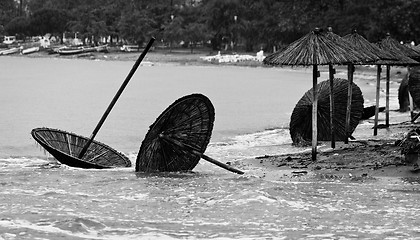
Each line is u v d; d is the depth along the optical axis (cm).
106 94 11438
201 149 4031
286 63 4088
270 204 2947
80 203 2983
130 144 5769
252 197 3067
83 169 4097
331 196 3133
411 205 2952
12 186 3462
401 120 6925
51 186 3481
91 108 8981
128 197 3167
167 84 13875
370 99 9762
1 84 14050
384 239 2294
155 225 2520
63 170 4031
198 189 3366
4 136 6119
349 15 19488
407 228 2489
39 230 2300
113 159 4509
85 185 3519
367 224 2572
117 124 7150
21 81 15062
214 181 3619
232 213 2786
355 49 4269
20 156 4969
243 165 4241
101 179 3703
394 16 17800
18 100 10219
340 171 3881
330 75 4919
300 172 3897
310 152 4675
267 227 2516
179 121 3972
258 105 9462
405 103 7762
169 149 4009
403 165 3872
